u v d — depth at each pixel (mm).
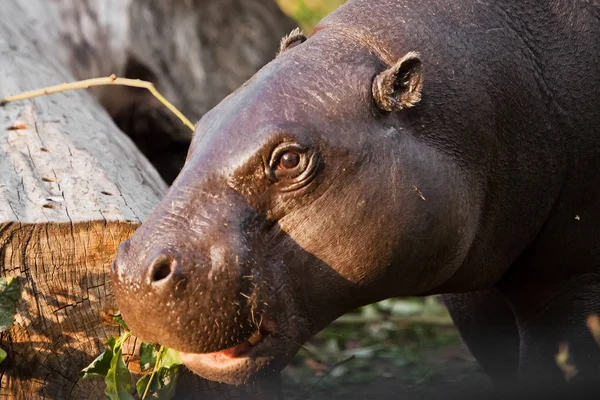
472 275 10344
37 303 8773
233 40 18891
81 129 12617
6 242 8664
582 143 10422
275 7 19906
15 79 14180
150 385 8719
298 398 13352
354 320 16625
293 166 8359
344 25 9453
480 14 9938
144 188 10914
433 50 9453
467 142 9414
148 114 17875
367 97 8789
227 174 8289
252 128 8414
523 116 9977
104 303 8906
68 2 18734
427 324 16672
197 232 8008
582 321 10945
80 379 8906
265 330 8352
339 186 8523
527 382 11242
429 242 9000
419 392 13492
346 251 8602
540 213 10461
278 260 8406
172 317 7820
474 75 9570
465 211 9352
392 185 8695
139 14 18000
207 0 18766
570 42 10406
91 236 8836
